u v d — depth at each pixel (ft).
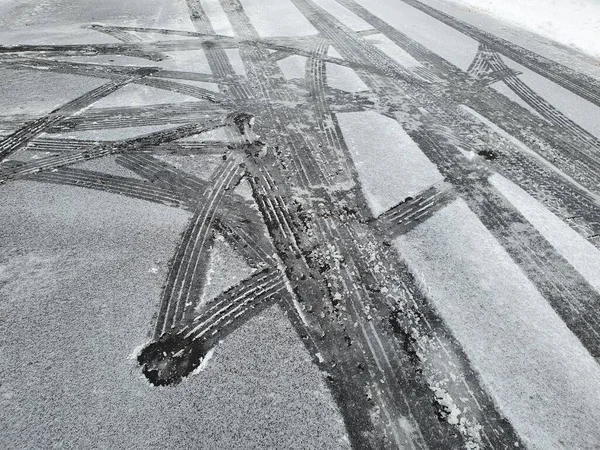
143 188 11.41
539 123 15.12
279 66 19.47
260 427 6.36
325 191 11.43
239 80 18.03
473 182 11.95
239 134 14.06
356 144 13.61
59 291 8.46
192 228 10.09
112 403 6.61
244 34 23.52
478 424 6.48
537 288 8.73
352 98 16.66
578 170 12.63
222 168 12.30
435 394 6.86
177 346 7.48
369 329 7.86
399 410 6.64
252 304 8.29
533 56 21.08
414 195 11.37
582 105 16.40
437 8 29.25
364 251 9.56
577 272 9.11
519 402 6.75
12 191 11.21
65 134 13.94
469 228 10.28
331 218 10.50
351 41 22.65
